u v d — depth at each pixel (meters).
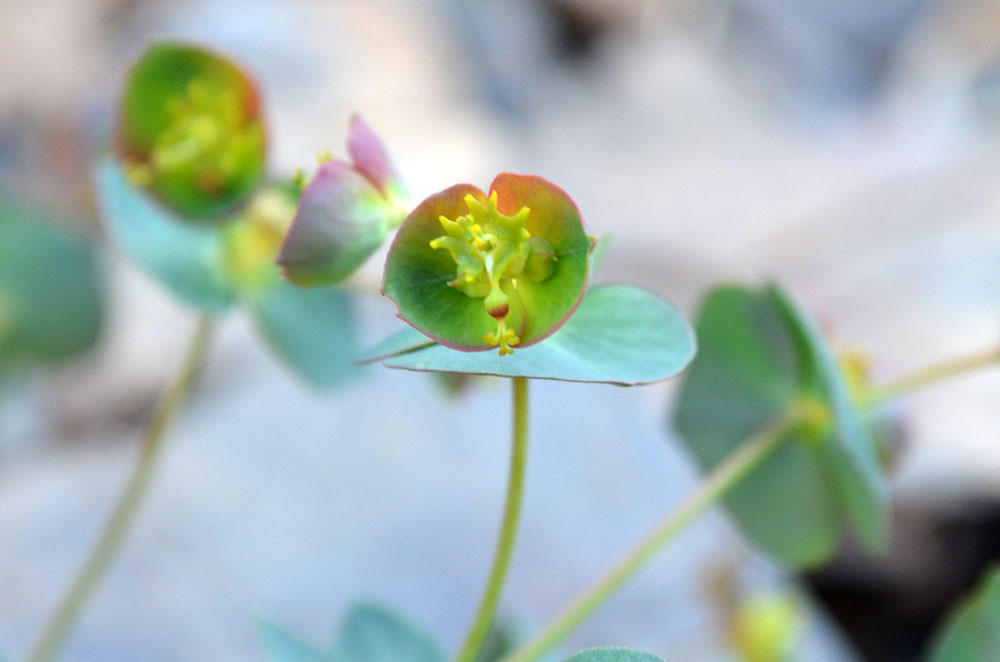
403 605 0.32
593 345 0.19
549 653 0.24
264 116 0.22
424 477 0.35
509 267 0.18
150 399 0.44
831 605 0.39
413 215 0.18
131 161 0.22
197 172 0.22
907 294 0.48
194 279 0.23
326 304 0.24
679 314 0.19
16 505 0.34
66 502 0.34
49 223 0.29
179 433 0.36
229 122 0.22
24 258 0.29
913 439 0.22
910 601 0.38
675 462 0.37
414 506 0.35
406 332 0.19
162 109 0.22
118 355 0.44
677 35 0.75
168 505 0.34
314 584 0.32
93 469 0.35
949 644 0.21
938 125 0.66
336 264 0.19
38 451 0.41
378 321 0.40
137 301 0.46
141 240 0.23
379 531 0.34
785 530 0.22
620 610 0.32
